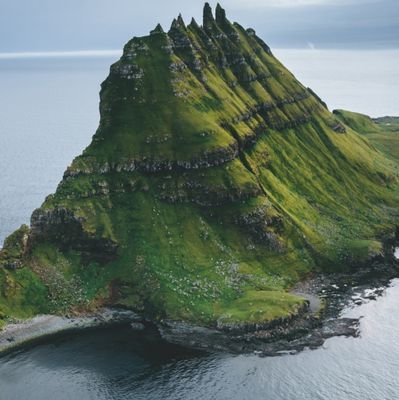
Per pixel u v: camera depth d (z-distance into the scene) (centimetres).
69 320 18550
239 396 14600
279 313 17900
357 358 16062
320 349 16588
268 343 17012
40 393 15050
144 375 15662
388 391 14550
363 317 18350
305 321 18000
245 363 16050
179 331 17825
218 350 16762
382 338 17062
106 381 15450
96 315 18800
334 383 14962
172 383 15275
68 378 15638
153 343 17288
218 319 17925
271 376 15388
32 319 18425
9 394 15038
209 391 14850
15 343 17375
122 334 17825
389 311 18712
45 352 16938
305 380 15150
